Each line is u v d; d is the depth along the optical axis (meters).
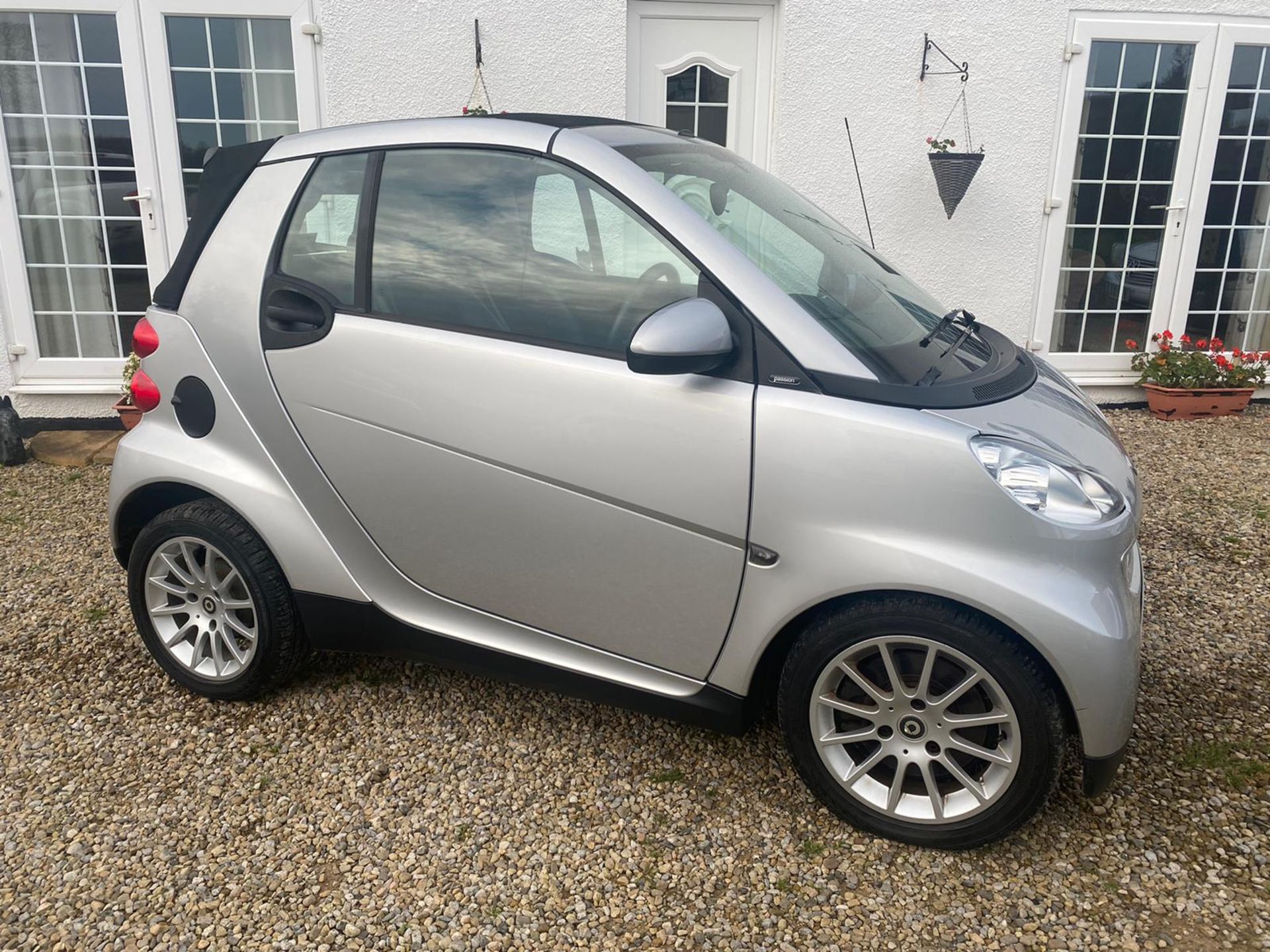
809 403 2.13
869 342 2.26
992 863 2.23
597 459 2.28
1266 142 6.25
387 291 2.52
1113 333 6.46
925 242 6.03
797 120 5.75
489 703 2.90
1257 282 6.51
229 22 5.43
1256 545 4.07
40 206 5.66
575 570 2.39
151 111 5.49
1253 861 2.22
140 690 3.01
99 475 5.21
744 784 2.52
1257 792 2.46
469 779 2.55
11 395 5.82
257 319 2.63
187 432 2.78
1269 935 2.00
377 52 5.44
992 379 2.36
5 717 2.87
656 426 2.22
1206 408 6.17
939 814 2.23
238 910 2.11
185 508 2.81
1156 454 5.41
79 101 5.51
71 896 2.15
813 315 2.21
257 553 2.73
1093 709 2.05
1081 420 2.42
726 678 2.32
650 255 2.28
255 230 2.67
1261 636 3.28
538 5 5.45
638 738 2.72
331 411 2.56
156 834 2.35
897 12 5.64
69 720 2.85
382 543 2.62
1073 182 6.14
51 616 3.54
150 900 2.14
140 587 2.91
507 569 2.48
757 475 2.16
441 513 2.50
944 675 2.19
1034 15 5.73
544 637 2.52
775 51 5.75
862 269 2.69
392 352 2.47
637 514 2.28
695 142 2.91
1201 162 6.17
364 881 2.19
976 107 5.84
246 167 2.73
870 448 2.09
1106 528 2.09
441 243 2.47
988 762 2.21
